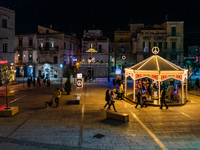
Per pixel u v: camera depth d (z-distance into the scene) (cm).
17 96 2048
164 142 833
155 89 1998
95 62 4822
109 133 938
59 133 934
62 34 4559
